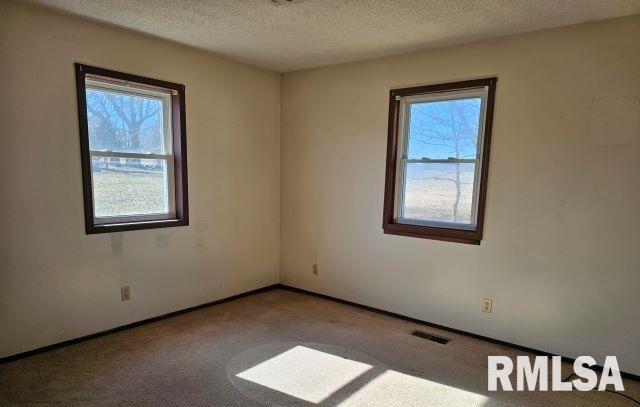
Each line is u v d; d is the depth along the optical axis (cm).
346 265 384
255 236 411
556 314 275
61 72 260
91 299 288
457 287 316
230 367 253
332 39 300
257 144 402
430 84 319
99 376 237
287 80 413
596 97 251
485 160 294
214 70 353
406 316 347
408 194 345
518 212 285
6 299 248
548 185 272
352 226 377
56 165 263
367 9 241
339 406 213
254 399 217
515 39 278
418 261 336
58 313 271
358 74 360
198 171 349
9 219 245
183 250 344
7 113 240
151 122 320
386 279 357
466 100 308
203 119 348
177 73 325
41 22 249
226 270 384
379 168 353
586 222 260
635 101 240
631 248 247
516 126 281
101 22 271
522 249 285
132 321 313
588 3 222
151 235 320
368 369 254
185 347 281
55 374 238
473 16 247
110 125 293
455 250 315
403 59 332
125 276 306
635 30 238
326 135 388
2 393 216
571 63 258
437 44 304
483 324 306
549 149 270
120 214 305
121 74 289
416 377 246
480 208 299
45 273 263
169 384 230
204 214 358
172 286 339
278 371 249
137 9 247
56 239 267
